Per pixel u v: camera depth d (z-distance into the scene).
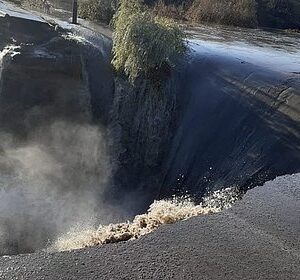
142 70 12.35
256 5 29.53
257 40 20.41
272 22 31.53
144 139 12.20
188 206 7.23
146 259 5.11
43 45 13.82
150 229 6.03
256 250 5.42
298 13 32.88
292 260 5.28
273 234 5.80
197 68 12.97
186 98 12.23
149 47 12.23
